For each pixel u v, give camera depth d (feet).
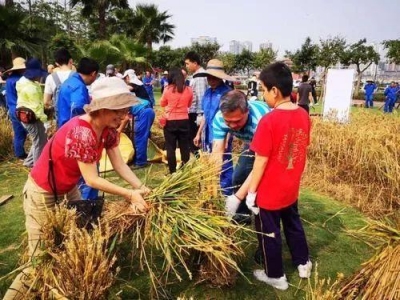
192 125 20.42
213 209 8.66
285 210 9.44
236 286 9.21
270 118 8.18
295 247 9.70
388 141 16.53
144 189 8.36
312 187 17.43
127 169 8.38
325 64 100.37
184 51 140.87
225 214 8.73
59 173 7.41
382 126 19.99
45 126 17.75
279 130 8.14
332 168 18.44
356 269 10.24
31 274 7.22
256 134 8.40
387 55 91.30
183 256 9.22
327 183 17.40
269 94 8.43
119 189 7.67
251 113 9.98
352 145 18.31
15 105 19.61
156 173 18.22
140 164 19.54
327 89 32.99
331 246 11.55
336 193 16.24
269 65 8.46
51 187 7.54
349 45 99.25
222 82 13.66
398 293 7.54
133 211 8.06
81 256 6.71
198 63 20.12
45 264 7.09
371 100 67.26
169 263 7.57
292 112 8.30
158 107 44.01
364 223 13.25
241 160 11.09
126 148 20.15
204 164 8.86
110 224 8.02
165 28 103.40
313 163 19.58
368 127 19.84
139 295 8.45
